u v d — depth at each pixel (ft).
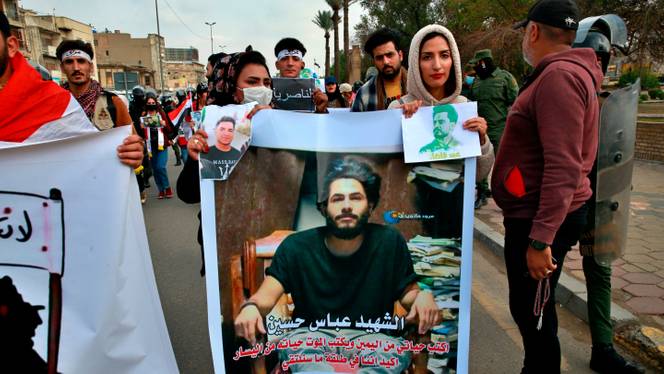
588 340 9.91
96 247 6.12
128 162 6.13
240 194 6.54
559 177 5.86
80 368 6.15
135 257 6.30
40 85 6.12
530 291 6.70
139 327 6.34
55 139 5.96
